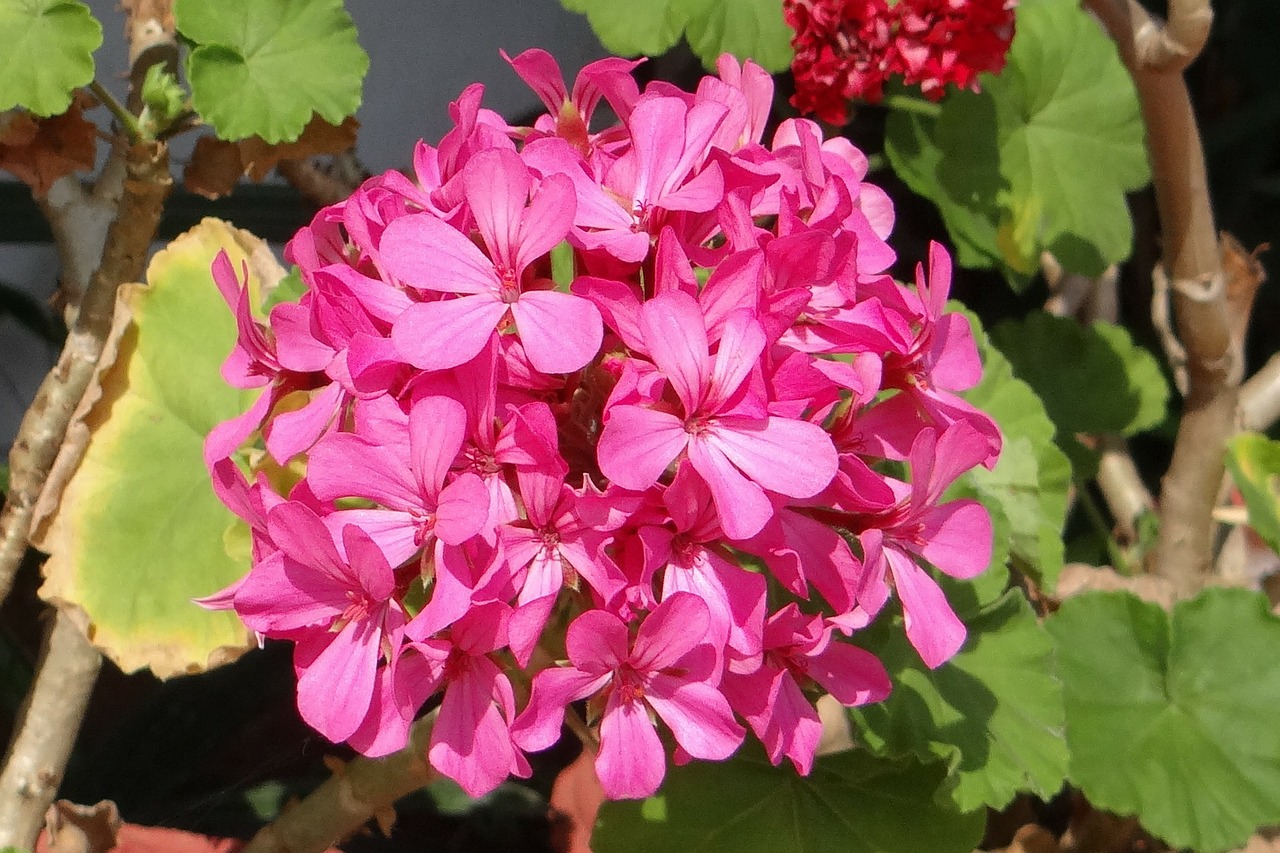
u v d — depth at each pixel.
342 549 0.28
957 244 0.46
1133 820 0.45
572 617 0.30
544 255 0.29
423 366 0.27
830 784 0.36
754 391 0.27
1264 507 0.42
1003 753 0.35
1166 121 0.41
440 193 0.29
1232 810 0.40
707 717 0.28
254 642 0.38
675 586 0.28
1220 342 0.45
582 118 0.32
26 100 0.34
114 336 0.38
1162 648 0.42
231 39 0.36
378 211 0.29
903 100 0.45
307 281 0.30
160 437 0.39
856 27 0.40
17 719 0.41
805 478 0.27
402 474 0.28
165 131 0.36
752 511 0.27
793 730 0.29
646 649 0.27
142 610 0.38
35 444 0.39
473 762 0.28
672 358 0.27
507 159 0.28
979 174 0.46
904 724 0.34
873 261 0.31
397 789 0.37
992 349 0.42
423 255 0.28
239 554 0.37
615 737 0.28
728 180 0.29
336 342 0.29
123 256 0.39
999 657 0.36
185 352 0.39
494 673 0.28
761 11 0.43
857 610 0.29
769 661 0.29
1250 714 0.41
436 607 0.27
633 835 0.35
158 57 0.40
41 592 0.37
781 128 0.32
